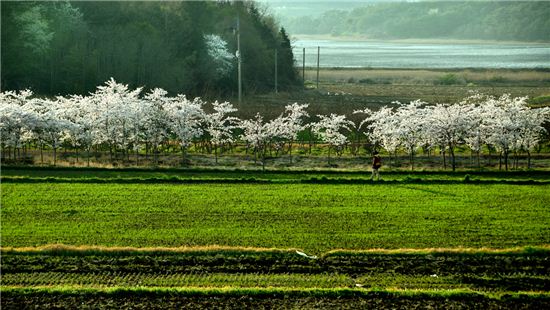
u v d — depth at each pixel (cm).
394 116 8344
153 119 8462
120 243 5306
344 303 4409
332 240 5406
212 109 11450
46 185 6988
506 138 7919
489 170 7975
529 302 4425
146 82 13350
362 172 7881
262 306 4359
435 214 6088
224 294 4488
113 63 13262
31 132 8200
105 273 4809
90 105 8462
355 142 9688
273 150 9350
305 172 7856
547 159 8900
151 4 16512
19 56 13000
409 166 8394
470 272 4875
